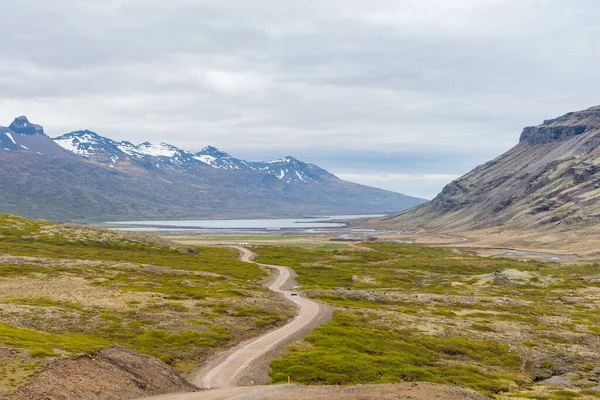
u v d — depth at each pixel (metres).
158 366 72.25
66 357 62.66
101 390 56.41
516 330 133.38
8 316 99.38
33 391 50.69
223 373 82.38
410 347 110.44
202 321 115.44
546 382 98.38
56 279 157.25
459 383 89.75
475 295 196.12
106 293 140.00
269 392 64.44
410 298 178.25
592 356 114.44
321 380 83.56
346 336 113.19
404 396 63.72
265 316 128.38
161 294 144.50
